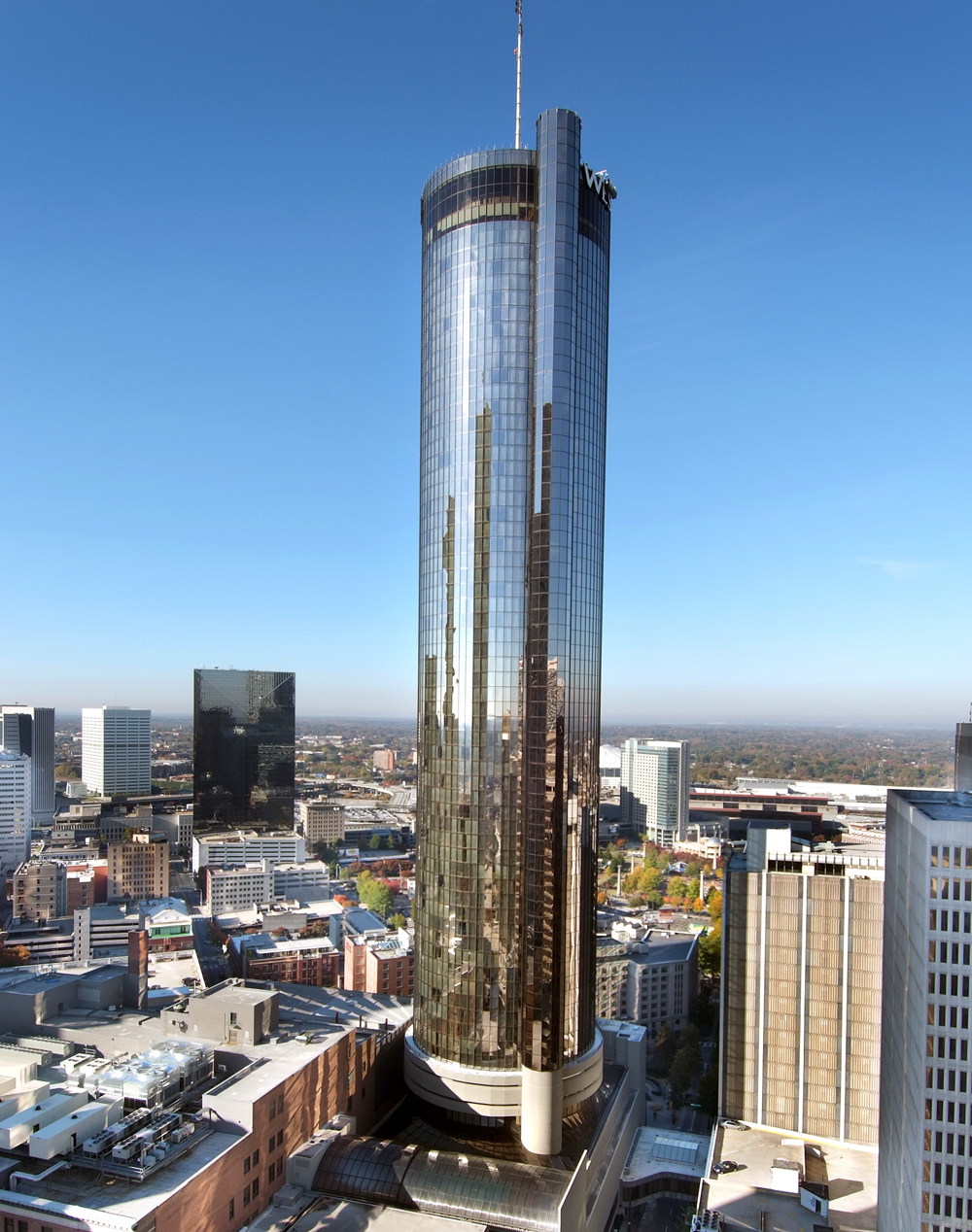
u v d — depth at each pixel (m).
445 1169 145.75
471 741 188.12
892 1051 144.75
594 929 193.25
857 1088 183.38
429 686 198.25
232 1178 131.25
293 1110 150.38
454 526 194.88
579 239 189.25
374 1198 141.75
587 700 192.25
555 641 182.50
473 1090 179.50
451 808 189.75
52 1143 123.00
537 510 184.75
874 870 188.75
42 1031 176.25
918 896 128.25
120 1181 121.00
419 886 197.88
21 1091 135.88
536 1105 171.50
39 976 193.88
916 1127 124.62
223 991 179.25
